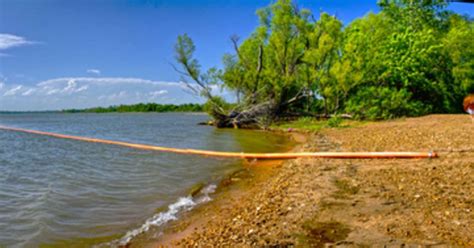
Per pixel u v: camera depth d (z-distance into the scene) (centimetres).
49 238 721
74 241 705
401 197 778
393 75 3547
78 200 1014
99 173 1434
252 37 4128
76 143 2673
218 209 877
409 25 4494
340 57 3925
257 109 3541
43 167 1633
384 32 4016
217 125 3869
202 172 1385
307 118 3678
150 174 1378
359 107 3294
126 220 830
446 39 3747
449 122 2322
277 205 804
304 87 3825
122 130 4238
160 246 661
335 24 3828
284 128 3241
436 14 4691
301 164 1288
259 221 712
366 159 1313
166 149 2069
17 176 1425
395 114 3238
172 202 980
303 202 804
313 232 627
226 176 1290
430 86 3653
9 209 934
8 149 2345
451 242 542
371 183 922
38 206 941
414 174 979
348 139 1955
